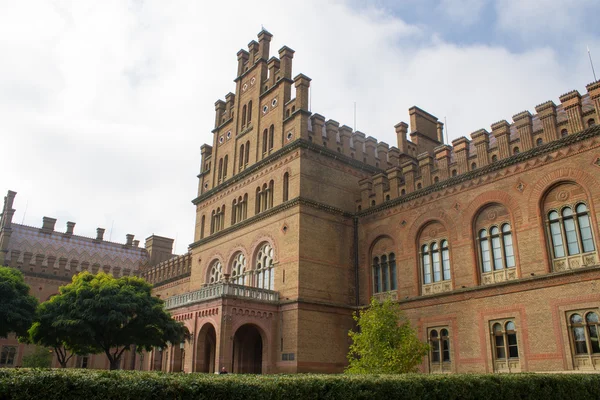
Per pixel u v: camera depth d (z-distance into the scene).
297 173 37.56
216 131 50.00
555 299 25.89
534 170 28.28
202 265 46.50
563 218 26.77
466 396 14.99
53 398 9.38
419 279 33.59
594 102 26.20
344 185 39.94
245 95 46.91
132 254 77.75
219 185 46.50
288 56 42.84
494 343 28.22
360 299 37.47
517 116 29.72
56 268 64.50
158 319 35.00
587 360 24.16
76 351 39.84
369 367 26.05
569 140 26.72
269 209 38.97
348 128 42.03
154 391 10.17
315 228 36.94
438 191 33.50
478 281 29.91
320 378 12.65
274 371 34.44
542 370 25.62
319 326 34.97
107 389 9.84
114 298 34.16
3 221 65.44
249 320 34.28
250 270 39.81
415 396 13.86
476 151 31.78
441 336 31.03
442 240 32.84
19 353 58.97
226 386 10.93
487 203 30.41
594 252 25.22
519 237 28.31
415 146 47.47
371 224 38.12
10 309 38.47
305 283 35.12
